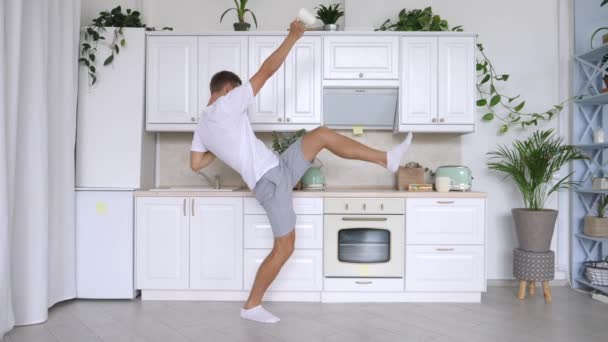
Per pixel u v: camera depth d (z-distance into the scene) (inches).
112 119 128.9
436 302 122.1
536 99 144.4
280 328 100.0
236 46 131.6
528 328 100.3
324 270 121.3
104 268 122.0
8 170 93.8
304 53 131.5
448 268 121.0
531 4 144.6
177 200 122.8
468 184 128.6
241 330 98.7
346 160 144.9
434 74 130.8
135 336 95.2
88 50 129.2
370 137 145.2
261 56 131.3
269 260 106.8
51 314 110.7
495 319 106.8
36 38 102.3
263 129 132.3
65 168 118.0
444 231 121.0
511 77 144.8
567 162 142.9
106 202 122.5
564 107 143.5
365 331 98.0
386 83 130.7
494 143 144.9
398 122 132.3
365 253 122.2
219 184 139.9
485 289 120.6
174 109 132.1
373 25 142.9
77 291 121.8
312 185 127.6
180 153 145.2
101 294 122.0
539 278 122.3
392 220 121.0
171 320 106.0
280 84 131.8
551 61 144.3
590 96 131.4
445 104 130.7
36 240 102.9
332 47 131.3
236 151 101.3
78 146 127.7
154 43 132.1
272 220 106.3
